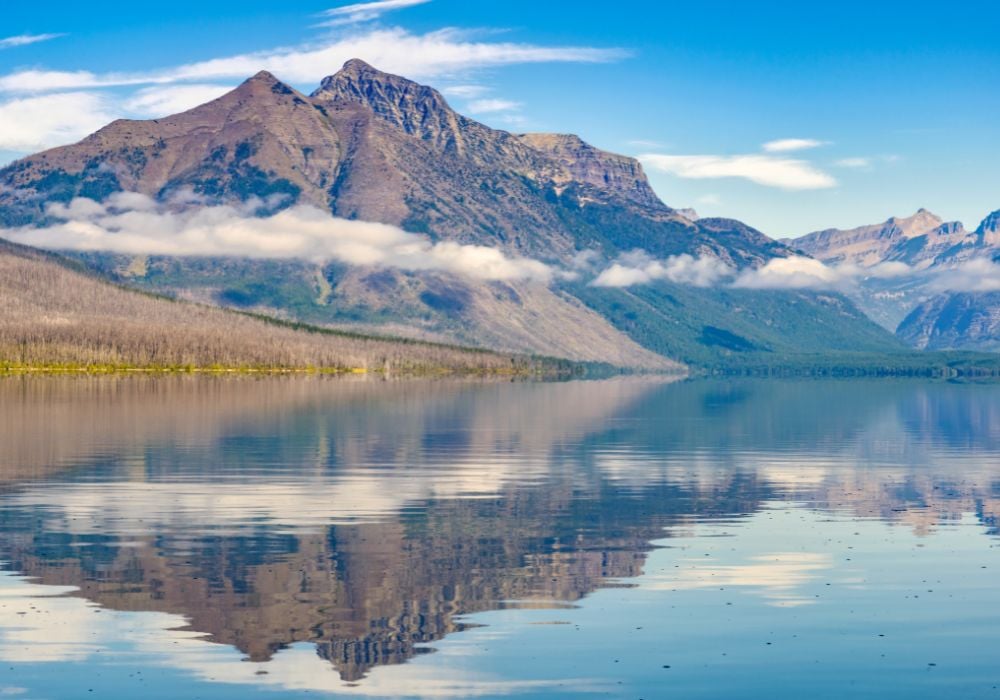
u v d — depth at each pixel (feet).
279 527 223.10
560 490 285.02
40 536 210.79
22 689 129.70
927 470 338.54
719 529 226.58
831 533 222.69
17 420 509.35
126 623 153.69
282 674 135.03
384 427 504.02
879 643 148.36
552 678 134.51
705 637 150.30
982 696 130.00
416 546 205.05
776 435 483.92
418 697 128.26
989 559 197.57
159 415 555.69
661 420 592.60
